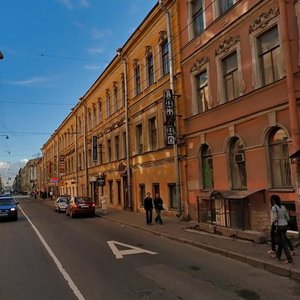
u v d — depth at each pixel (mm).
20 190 162125
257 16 14539
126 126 29844
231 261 10227
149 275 8727
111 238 15633
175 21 21656
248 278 8289
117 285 7867
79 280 8383
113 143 34875
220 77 17203
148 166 26047
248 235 12664
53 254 11914
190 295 7020
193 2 20219
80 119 50156
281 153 13492
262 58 14516
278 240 9336
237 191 15047
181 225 18344
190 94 20125
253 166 14719
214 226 14891
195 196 19625
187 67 20500
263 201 14016
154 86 24859
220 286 7637
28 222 24656
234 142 16406
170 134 20844
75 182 52438
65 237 16219
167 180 22969
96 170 41562
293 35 12570
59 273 9164
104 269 9492
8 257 11695
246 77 15219
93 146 40188
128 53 29828
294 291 7219
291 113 12266
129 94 29891
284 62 12750
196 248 12492
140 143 28344
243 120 15383
